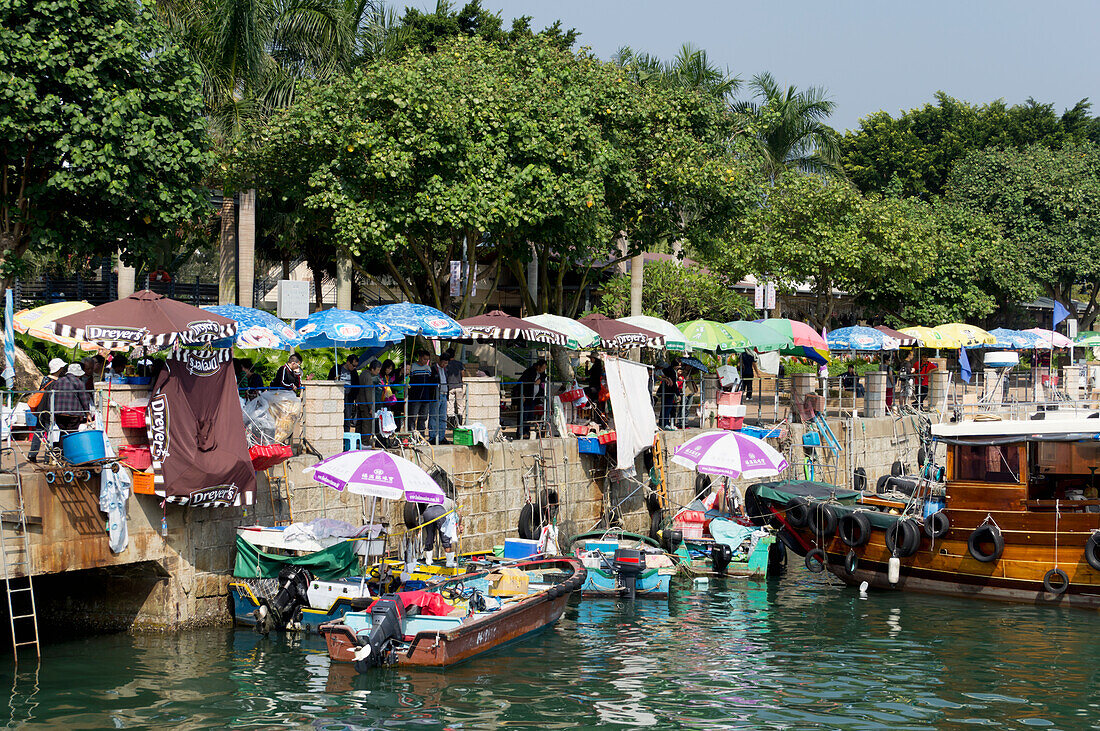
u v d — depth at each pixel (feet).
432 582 64.03
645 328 94.53
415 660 56.80
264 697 51.42
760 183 128.26
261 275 163.32
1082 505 73.15
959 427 76.84
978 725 50.06
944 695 54.39
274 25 110.52
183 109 77.41
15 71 70.74
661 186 107.55
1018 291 174.60
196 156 76.74
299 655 58.18
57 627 63.36
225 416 60.64
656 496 89.71
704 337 98.53
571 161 94.89
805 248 138.51
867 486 120.37
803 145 168.76
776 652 62.18
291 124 92.73
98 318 56.65
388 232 92.89
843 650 62.80
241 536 63.31
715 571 84.69
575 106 97.91
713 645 63.41
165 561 60.54
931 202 203.41
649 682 55.72
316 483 69.21
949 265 161.38
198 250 170.40
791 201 143.02
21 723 47.06
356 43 116.88
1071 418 76.95
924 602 75.97
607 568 76.07
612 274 159.94
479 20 152.56
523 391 87.86
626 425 86.63
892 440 125.70
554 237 99.50
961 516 76.89
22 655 56.95
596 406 92.84
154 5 81.30
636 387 88.43
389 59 117.19
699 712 51.13
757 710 51.65
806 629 67.82
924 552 78.54
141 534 59.31
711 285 145.69
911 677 57.47
